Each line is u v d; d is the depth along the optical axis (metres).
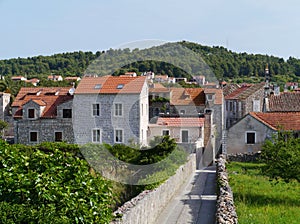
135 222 11.62
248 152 38.09
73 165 8.27
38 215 6.76
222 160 29.92
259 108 54.09
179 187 21.98
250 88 57.22
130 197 17.09
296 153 18.44
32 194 7.30
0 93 53.53
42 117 41.31
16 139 41.75
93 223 7.66
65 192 7.47
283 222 13.71
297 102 49.41
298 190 20.39
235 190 19.72
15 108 46.38
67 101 41.09
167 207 17.17
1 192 7.34
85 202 7.79
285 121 39.06
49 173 7.98
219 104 35.81
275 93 55.94
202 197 19.39
